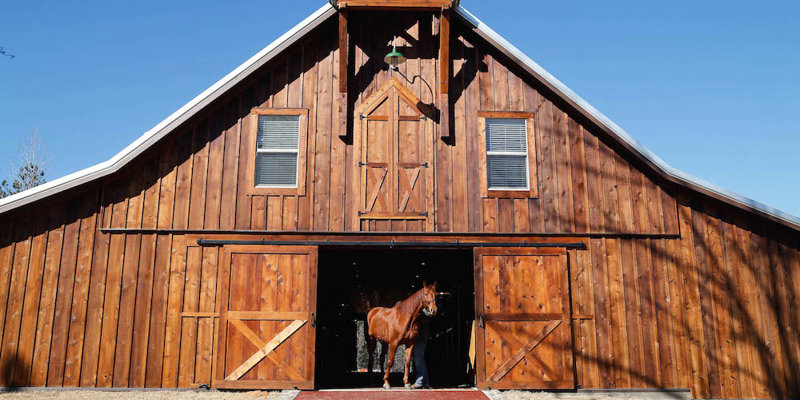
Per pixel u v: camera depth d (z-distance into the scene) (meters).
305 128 10.40
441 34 10.43
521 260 10.18
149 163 10.13
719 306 10.25
